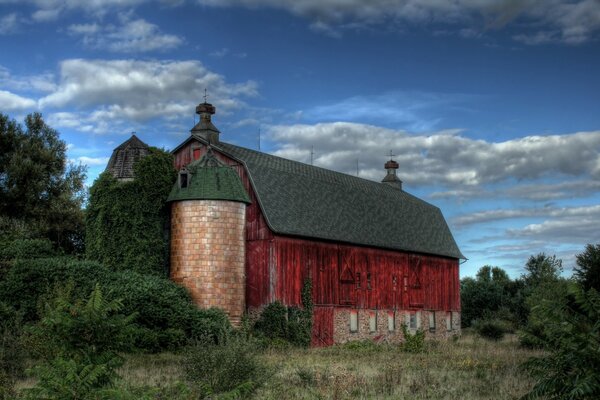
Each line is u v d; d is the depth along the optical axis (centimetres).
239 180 3722
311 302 3812
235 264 3588
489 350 3281
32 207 4653
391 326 4556
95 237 3662
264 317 3594
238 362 1495
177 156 3997
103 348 1328
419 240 5009
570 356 1025
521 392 1664
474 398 1602
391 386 1777
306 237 3847
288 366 2400
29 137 4891
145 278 3247
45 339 1509
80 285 3058
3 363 1758
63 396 933
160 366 2320
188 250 3553
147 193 3678
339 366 2419
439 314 5166
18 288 3045
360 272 4306
